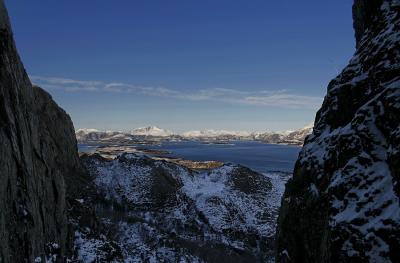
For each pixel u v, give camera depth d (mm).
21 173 34469
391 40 21781
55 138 89688
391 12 23844
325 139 23609
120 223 73000
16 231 31438
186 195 105375
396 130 17500
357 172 18891
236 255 72250
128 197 102125
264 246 80062
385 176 17656
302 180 24281
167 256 60562
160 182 108812
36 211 35938
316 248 20703
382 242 15984
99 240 50719
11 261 29578
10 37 39156
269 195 111875
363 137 19625
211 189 110250
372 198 17438
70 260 42031
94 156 127562
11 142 33469
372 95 21297
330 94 25703
